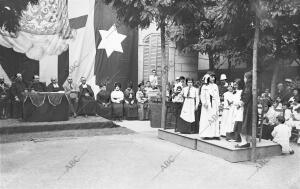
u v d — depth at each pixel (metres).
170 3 10.51
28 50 14.46
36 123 11.38
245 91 8.08
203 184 6.29
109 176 6.65
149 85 15.73
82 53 15.56
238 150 7.88
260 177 6.77
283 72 14.41
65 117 12.16
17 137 10.29
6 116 12.75
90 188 5.93
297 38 11.80
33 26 14.55
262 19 8.72
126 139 10.52
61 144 9.59
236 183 6.37
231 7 8.33
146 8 10.60
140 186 6.11
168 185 6.19
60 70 15.10
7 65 14.07
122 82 16.34
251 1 7.70
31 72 14.55
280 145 8.71
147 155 8.38
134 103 15.39
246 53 12.45
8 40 14.05
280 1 8.54
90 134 11.20
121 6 11.23
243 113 8.07
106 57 15.99
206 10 11.77
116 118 14.84
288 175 6.89
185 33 14.38
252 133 7.93
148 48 17.48
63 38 15.14
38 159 7.86
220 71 17.66
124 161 7.79
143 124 13.88
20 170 6.95
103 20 15.95
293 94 12.35
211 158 8.20
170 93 14.09
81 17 15.54
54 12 14.94
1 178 6.39
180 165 7.54
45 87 13.77
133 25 11.76
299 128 10.23
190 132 9.91
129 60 16.53
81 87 13.74
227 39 11.66
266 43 11.03
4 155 8.21
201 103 9.55
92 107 13.67
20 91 12.88
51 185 6.04
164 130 10.54
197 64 18.52
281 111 10.98
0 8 10.20
